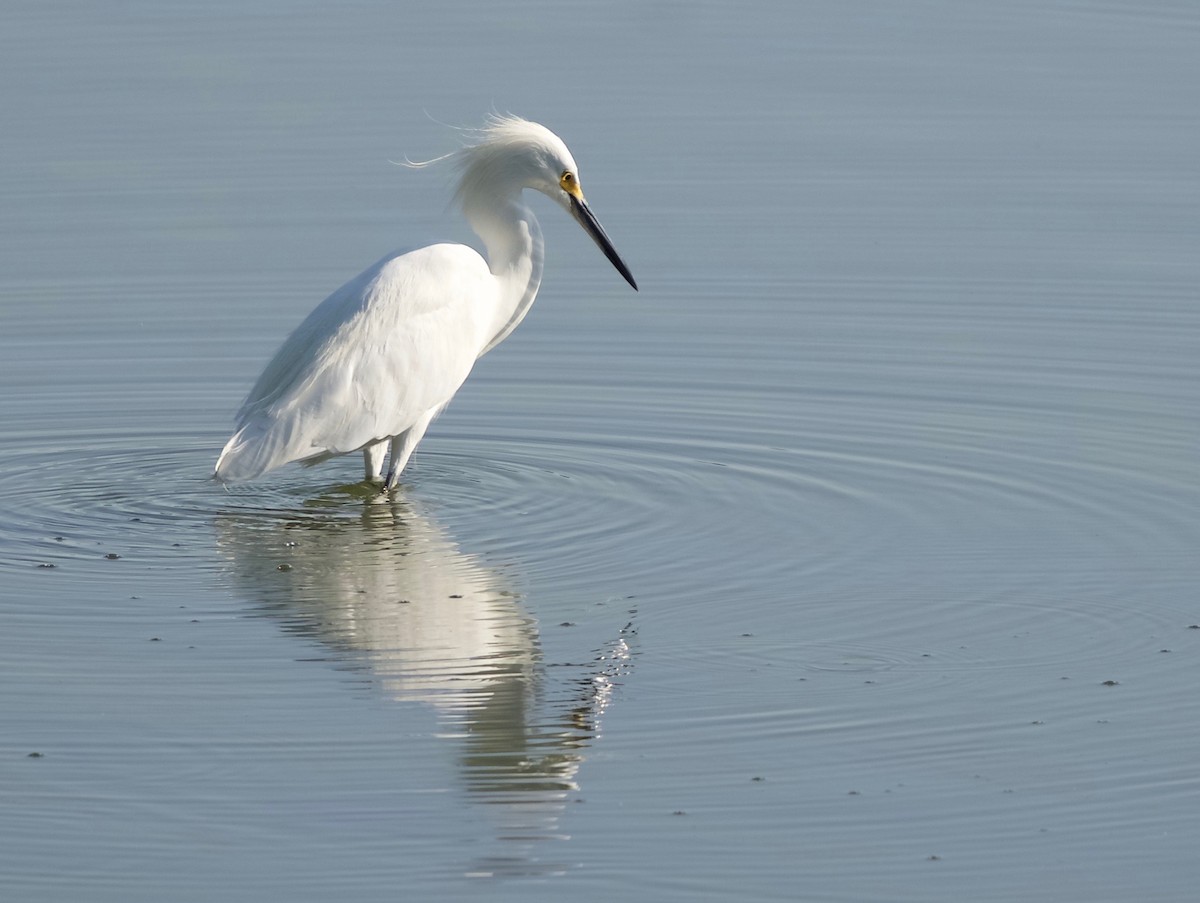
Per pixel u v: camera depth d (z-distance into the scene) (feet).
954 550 41.98
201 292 65.62
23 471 48.88
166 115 83.82
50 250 69.46
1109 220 71.41
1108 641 36.50
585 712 33.32
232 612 38.42
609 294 65.72
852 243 69.87
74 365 58.80
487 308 49.60
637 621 37.86
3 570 40.96
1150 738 32.01
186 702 33.73
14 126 82.33
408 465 49.67
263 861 28.02
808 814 29.40
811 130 82.07
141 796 30.07
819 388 55.77
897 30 96.07
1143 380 55.67
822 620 37.81
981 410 53.31
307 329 47.09
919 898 26.99
